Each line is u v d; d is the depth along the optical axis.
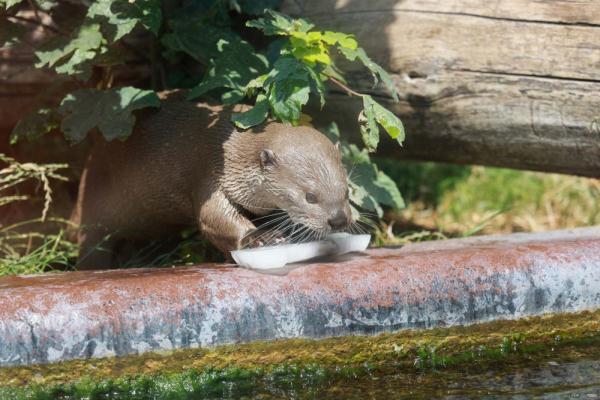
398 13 11.09
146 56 11.73
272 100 9.21
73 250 11.25
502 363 8.19
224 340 7.52
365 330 7.91
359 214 10.48
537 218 13.59
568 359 8.23
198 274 7.87
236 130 9.79
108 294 7.33
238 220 9.63
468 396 7.36
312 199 9.30
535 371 7.95
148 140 10.41
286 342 7.70
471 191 14.59
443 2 10.91
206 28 11.03
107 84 11.51
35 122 10.94
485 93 10.74
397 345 8.05
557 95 10.44
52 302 7.19
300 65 9.22
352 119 11.52
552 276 8.46
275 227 9.69
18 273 9.81
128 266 10.94
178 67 11.67
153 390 7.39
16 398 7.07
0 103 11.98
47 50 10.12
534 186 14.55
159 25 10.23
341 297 7.83
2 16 10.29
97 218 11.05
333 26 11.40
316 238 9.38
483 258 8.38
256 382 7.67
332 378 7.83
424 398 7.34
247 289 7.64
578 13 10.29
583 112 10.36
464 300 8.18
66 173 12.47
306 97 9.12
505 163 11.34
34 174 10.62
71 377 7.19
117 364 7.28
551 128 10.55
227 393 7.50
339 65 11.33
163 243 11.28
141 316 7.32
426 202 14.52
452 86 10.87
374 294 7.93
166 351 7.39
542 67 10.46
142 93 10.21
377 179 10.88
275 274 7.93
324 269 8.04
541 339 8.52
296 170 9.33
